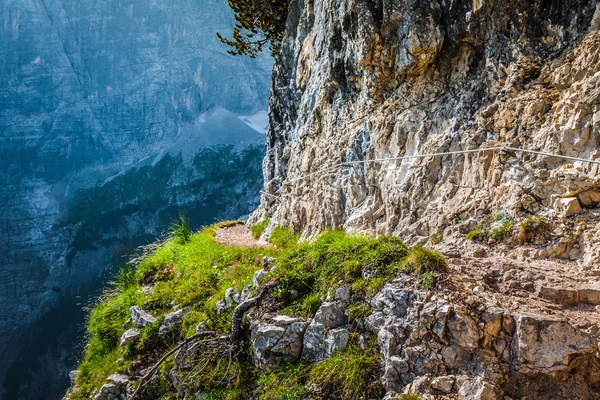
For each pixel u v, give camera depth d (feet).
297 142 47.29
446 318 15.62
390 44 30.99
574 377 14.11
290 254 23.90
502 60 25.76
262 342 20.20
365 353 17.21
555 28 23.94
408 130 30.25
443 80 29.43
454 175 25.89
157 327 31.17
